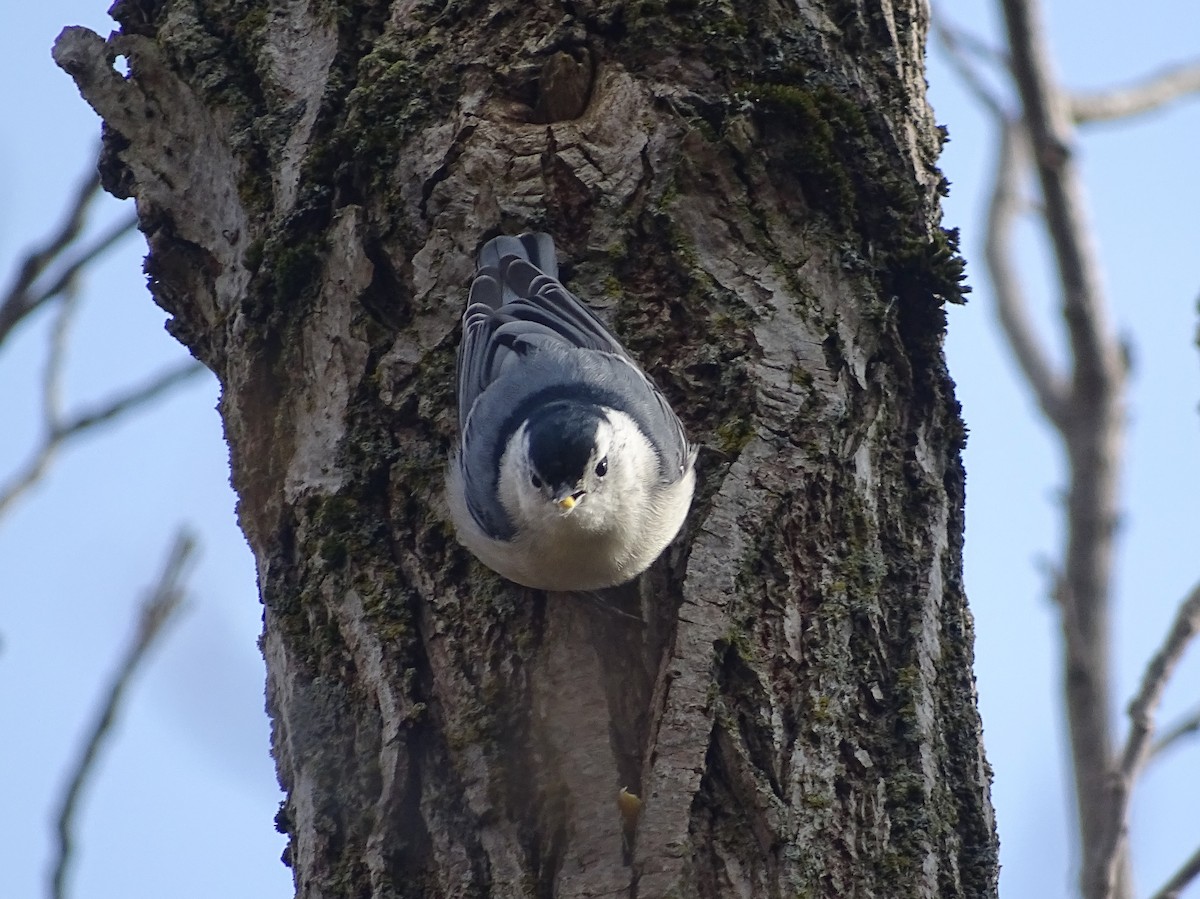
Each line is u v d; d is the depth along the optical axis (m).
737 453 5.41
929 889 4.89
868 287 5.76
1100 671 5.58
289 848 5.28
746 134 5.86
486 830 4.90
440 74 6.05
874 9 6.23
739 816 4.83
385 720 5.10
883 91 6.17
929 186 6.27
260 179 6.01
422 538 5.46
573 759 4.98
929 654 5.31
